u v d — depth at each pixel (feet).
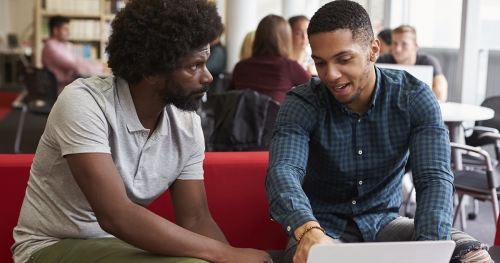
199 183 5.67
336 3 4.96
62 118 4.76
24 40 38.78
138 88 5.02
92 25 32.48
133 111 5.05
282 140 5.39
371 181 5.65
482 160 13.06
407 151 5.64
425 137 5.31
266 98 11.60
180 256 4.76
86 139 4.70
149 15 4.76
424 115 5.40
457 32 19.98
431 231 4.75
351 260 3.91
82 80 5.03
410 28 15.69
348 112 5.47
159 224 4.69
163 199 6.66
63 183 5.07
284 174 5.03
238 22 25.52
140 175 5.24
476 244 4.84
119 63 4.94
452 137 12.89
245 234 6.89
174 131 5.37
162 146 5.35
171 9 4.75
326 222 5.77
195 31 4.75
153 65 4.79
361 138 5.53
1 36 37.70
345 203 5.78
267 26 13.47
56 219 5.15
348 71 4.90
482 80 17.78
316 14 4.97
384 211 5.79
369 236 5.59
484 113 12.16
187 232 4.81
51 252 5.01
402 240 5.50
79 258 4.85
